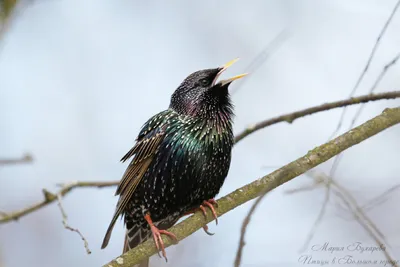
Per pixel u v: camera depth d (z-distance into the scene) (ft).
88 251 29.96
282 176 29.12
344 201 31.22
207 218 30.63
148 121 36.58
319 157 29.45
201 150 34.30
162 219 36.17
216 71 36.99
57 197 35.91
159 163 34.71
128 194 34.81
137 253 29.91
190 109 35.47
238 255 26.21
